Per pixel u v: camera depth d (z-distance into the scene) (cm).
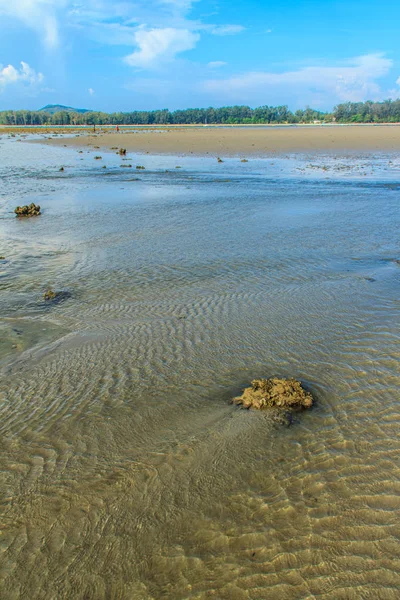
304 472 351
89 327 625
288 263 865
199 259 902
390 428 397
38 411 442
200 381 482
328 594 263
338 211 1310
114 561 288
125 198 1548
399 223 1159
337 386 462
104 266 877
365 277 776
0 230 1150
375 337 559
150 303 700
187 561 286
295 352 532
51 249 991
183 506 325
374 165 2503
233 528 306
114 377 497
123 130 7975
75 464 370
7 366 528
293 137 4638
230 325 610
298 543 294
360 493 329
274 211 1320
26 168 2409
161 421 420
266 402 433
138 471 359
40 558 292
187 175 2133
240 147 3659
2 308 693
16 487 348
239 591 267
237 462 364
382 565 277
